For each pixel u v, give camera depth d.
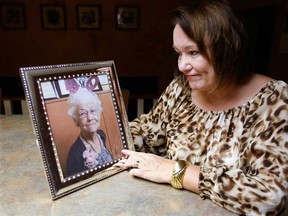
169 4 4.30
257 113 0.72
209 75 0.74
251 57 0.77
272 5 3.06
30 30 4.21
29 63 4.36
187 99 0.92
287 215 0.66
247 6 3.63
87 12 4.23
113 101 0.81
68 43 4.34
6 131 1.11
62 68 0.70
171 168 0.72
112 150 0.78
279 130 0.65
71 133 0.70
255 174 0.64
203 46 0.69
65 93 0.70
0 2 4.05
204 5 0.70
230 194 0.61
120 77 4.57
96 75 0.78
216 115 0.80
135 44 4.45
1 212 0.60
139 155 0.78
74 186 0.68
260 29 3.35
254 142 0.67
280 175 0.60
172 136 0.89
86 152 0.72
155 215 0.60
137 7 4.28
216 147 0.77
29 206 0.62
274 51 3.10
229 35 0.69
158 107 1.01
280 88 0.72
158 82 4.63
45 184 0.71
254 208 0.58
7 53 4.28
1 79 4.34
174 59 0.93
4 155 0.87
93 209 0.62
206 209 0.62
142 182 0.73
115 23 4.32
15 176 0.75
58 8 4.16
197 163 0.81
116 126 0.81
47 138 0.65
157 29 4.39
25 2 4.09
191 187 0.68
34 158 0.85
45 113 0.65
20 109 2.12
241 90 0.78
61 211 0.61
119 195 0.67
